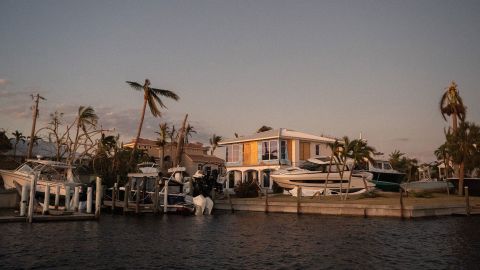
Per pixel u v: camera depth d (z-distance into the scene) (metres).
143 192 34.88
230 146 54.12
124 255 17.14
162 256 17.02
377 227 24.56
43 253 17.27
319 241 20.28
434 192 45.47
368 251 17.86
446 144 43.53
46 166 34.41
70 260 16.12
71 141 45.72
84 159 49.56
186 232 23.55
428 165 64.50
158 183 33.69
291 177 41.41
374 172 43.72
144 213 33.75
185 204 33.31
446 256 16.81
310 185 40.88
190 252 17.83
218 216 32.28
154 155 81.62
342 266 15.32
